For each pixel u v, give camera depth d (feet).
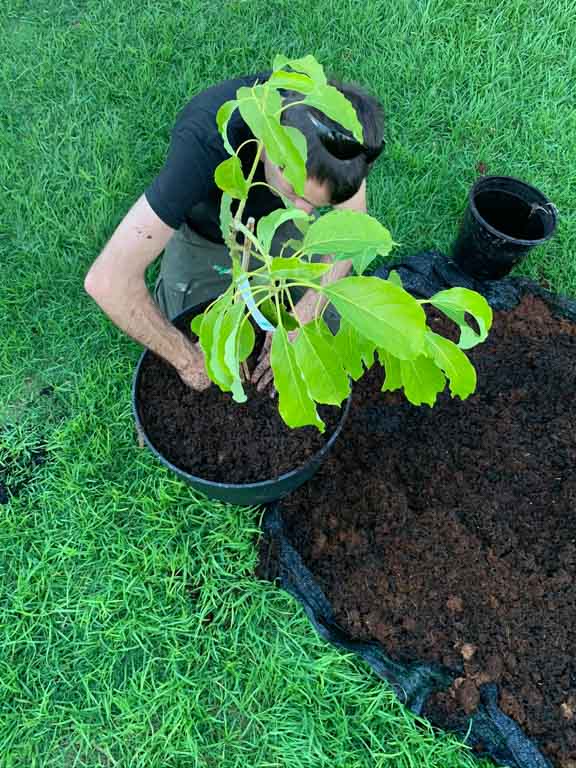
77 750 5.67
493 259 7.38
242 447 5.58
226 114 3.11
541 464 6.65
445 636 5.89
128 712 5.69
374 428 6.85
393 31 9.51
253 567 6.30
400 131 8.89
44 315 7.72
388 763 5.51
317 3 9.77
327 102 2.83
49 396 7.32
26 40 9.76
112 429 7.01
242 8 9.79
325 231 2.96
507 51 9.40
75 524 6.52
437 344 3.21
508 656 5.80
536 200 7.57
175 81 9.18
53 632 6.10
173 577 6.24
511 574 6.11
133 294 4.98
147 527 6.46
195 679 5.86
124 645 6.03
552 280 7.96
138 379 5.79
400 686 5.70
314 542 6.30
